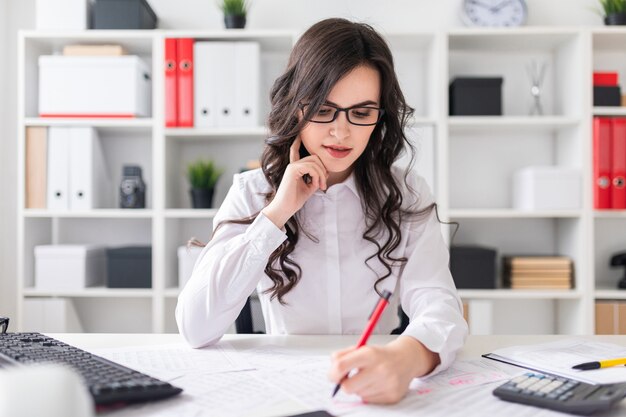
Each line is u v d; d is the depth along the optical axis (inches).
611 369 33.5
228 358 36.6
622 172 93.7
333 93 40.5
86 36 97.0
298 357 36.9
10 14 108.1
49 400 17.6
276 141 44.9
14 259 108.0
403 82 106.9
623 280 98.2
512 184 107.0
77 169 98.1
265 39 98.9
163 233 97.0
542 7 106.3
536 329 107.0
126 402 26.6
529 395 27.7
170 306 105.0
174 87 96.9
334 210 48.8
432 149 96.2
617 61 106.9
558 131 105.4
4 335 37.7
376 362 28.0
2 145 107.7
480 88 97.2
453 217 107.9
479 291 94.8
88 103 97.6
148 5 102.3
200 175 99.7
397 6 106.8
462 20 102.5
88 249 99.4
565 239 102.2
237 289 40.7
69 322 99.4
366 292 49.7
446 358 32.9
